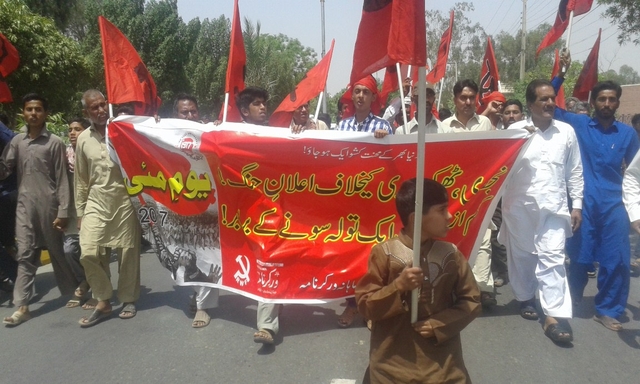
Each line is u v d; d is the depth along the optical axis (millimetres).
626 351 3969
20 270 4848
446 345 2443
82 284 5266
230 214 4387
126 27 20641
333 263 4258
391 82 6141
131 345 4234
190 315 4848
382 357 2488
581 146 4492
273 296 4172
